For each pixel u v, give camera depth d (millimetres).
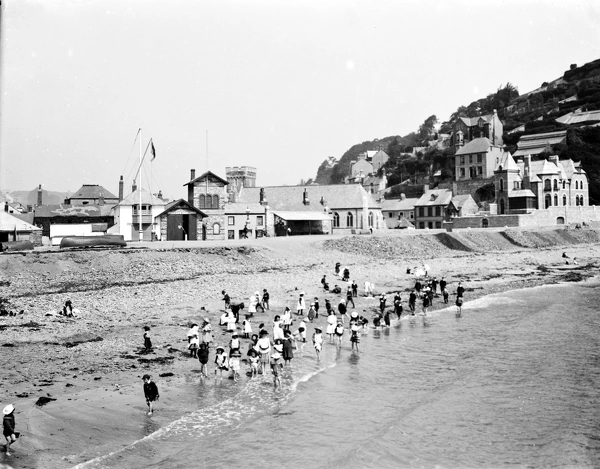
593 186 159625
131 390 26953
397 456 20922
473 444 22078
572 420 24531
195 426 23453
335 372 32094
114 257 63719
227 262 70875
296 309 49312
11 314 42000
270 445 21641
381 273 72625
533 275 77375
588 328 43844
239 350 33781
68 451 20156
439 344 38969
